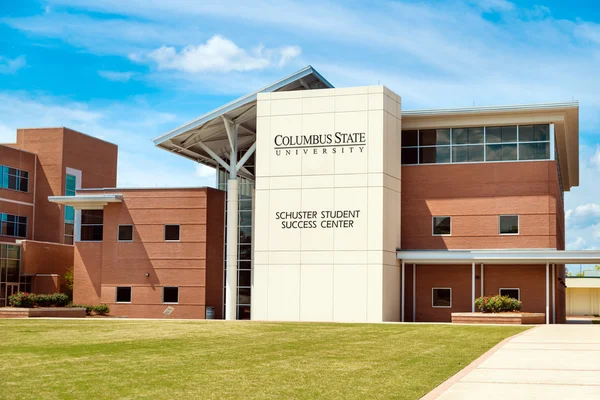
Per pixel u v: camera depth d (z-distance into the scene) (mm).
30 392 13742
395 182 43812
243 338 26312
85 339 25516
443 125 44906
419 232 45031
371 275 41531
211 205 50406
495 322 38500
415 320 44531
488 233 44031
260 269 43281
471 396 13117
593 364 17844
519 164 43938
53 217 72188
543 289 42812
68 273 59250
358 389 14109
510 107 43312
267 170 43781
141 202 50781
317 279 42375
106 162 80250
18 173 70438
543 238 43125
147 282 50000
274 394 13555
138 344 23609
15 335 27250
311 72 46000
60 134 73125
